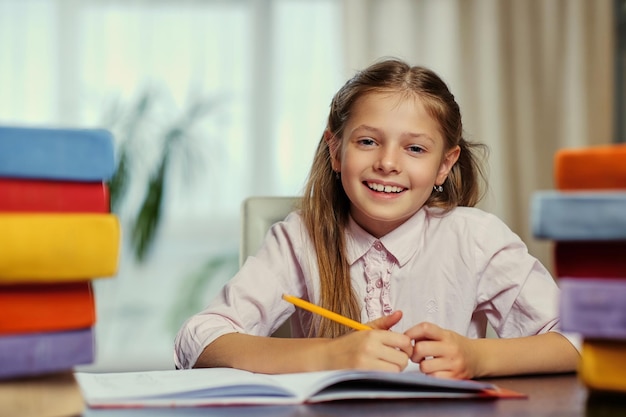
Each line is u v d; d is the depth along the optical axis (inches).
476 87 137.0
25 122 132.2
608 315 24.7
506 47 137.4
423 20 137.1
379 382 30.6
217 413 25.9
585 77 137.3
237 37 136.9
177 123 133.4
